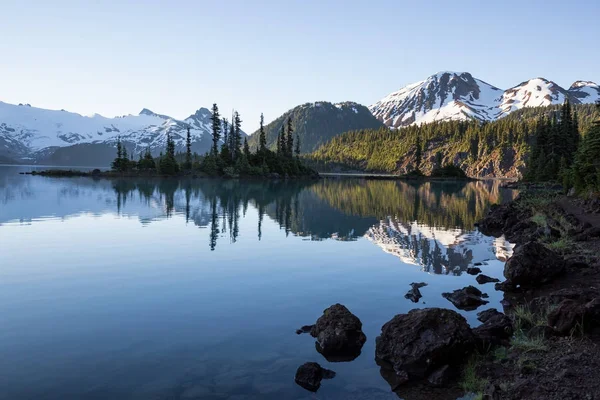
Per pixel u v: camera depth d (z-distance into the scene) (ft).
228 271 54.29
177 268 55.72
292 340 32.76
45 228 90.12
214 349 30.83
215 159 421.18
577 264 50.11
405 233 90.07
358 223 105.70
